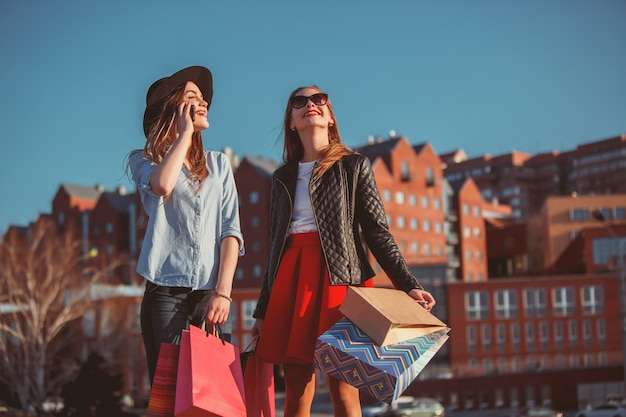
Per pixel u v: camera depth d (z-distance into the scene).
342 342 3.49
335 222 4.01
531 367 66.31
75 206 100.88
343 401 4.01
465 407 61.53
